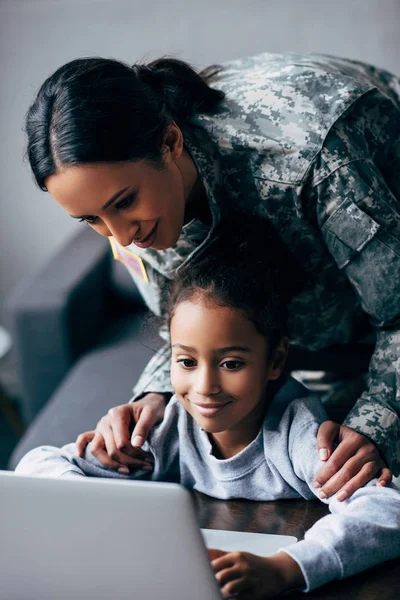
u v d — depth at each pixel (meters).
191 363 1.01
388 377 1.09
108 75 0.96
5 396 2.56
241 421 1.04
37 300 2.17
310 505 1.00
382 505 0.90
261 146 1.09
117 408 1.17
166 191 0.99
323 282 1.24
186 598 0.60
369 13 2.31
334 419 1.27
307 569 0.82
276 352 1.06
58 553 0.62
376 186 1.08
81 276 2.26
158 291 1.28
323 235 1.12
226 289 0.99
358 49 2.36
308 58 1.30
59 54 2.53
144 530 0.64
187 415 1.09
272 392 1.10
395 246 1.07
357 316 1.31
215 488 1.06
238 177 1.12
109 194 0.94
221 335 0.98
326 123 1.08
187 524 0.65
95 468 1.11
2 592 0.60
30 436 1.80
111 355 2.15
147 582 0.60
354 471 0.97
